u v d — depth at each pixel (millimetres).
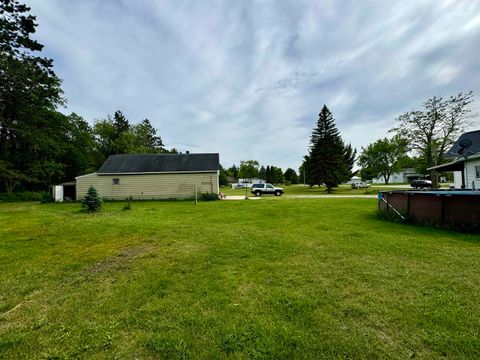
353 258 4102
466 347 1872
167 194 20297
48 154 27062
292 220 8406
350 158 50531
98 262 4117
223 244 5105
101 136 40000
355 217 8945
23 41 16156
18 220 8648
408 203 7707
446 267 3629
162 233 6172
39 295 2957
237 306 2572
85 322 2338
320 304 2584
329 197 20516
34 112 21016
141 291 2984
